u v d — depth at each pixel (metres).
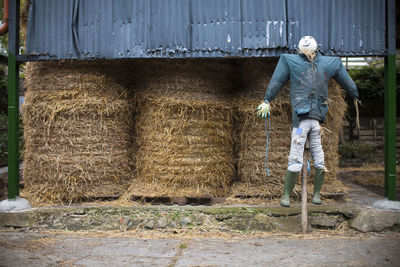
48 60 3.94
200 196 3.86
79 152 3.97
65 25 3.89
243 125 4.16
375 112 9.34
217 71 4.20
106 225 3.63
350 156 8.84
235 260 2.79
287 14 3.83
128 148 4.29
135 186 4.11
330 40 3.82
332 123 4.05
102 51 3.89
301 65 3.48
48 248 3.07
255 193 4.02
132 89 4.38
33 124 4.02
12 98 3.89
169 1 3.85
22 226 3.63
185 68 4.07
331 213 3.72
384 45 3.84
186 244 3.18
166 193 3.93
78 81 3.98
